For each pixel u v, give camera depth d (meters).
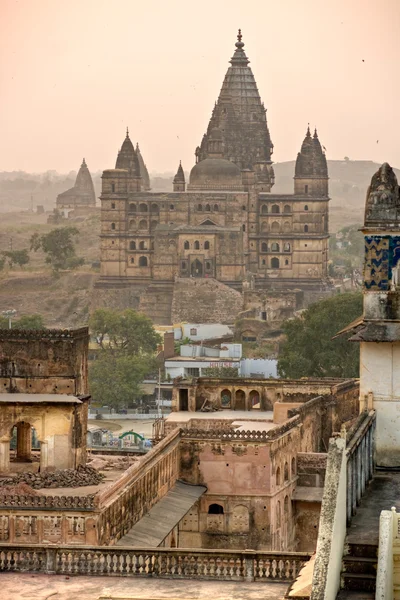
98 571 54.81
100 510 78.38
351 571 41.16
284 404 119.12
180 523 104.50
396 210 52.53
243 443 104.31
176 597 51.12
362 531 42.62
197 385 128.50
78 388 100.94
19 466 100.38
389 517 40.19
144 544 84.38
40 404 98.38
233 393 128.00
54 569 55.19
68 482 92.69
